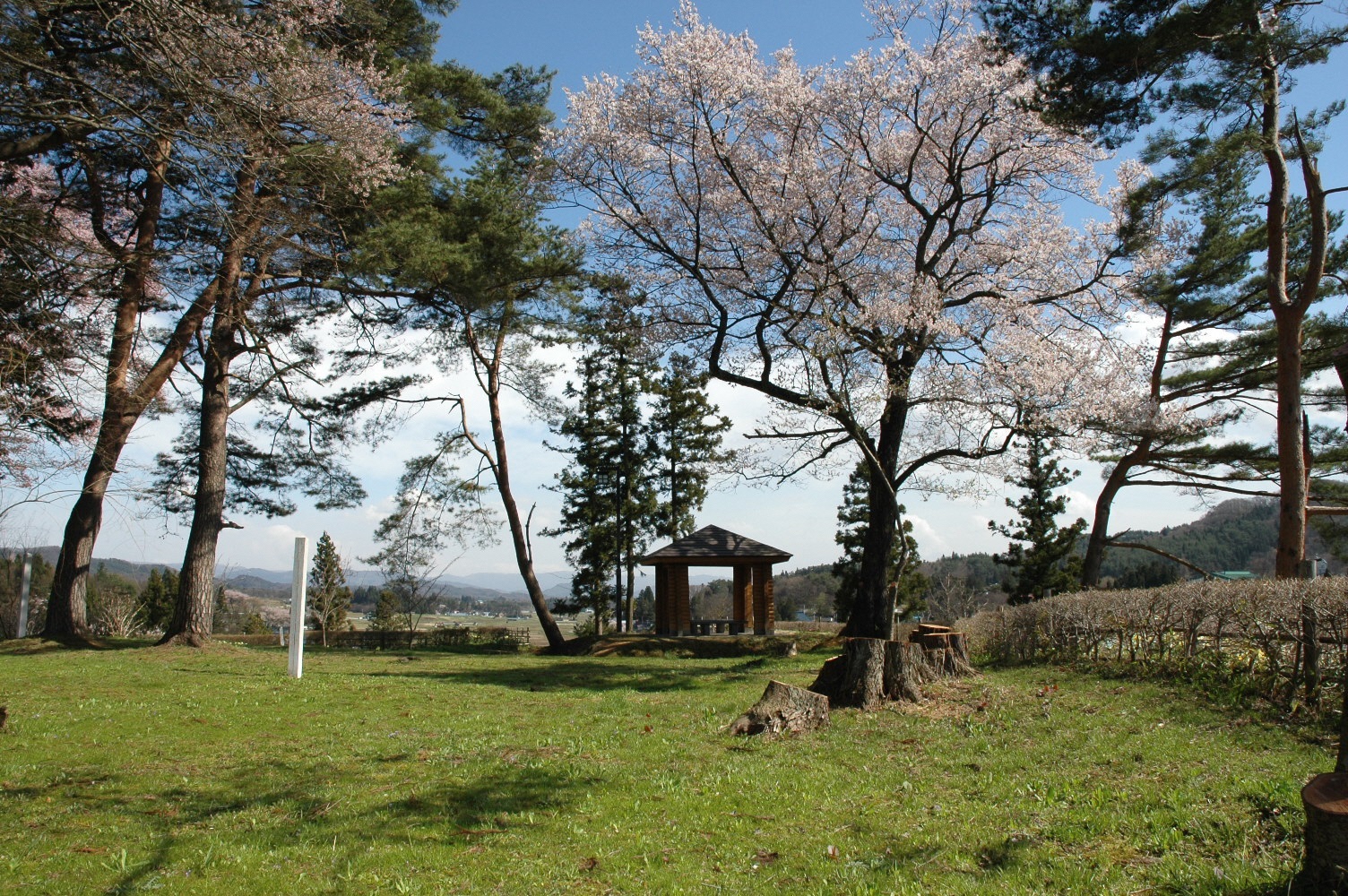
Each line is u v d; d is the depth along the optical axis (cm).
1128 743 779
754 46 1623
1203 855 484
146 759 805
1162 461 2278
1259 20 1062
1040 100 1165
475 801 666
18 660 1588
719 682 1423
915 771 744
